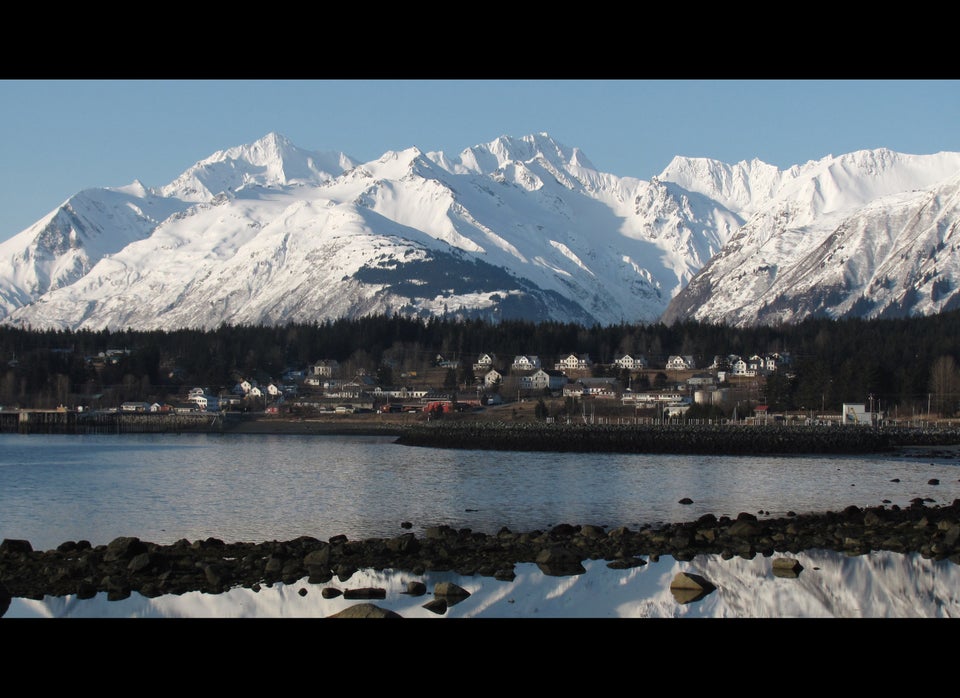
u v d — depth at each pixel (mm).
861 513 125875
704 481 179125
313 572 92875
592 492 160750
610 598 86750
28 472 196625
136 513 136250
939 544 105562
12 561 96188
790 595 88688
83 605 82938
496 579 92125
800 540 109062
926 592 89812
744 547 105000
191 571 93125
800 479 183375
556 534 112125
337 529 122375
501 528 120125
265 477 185750
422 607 83438
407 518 131375
